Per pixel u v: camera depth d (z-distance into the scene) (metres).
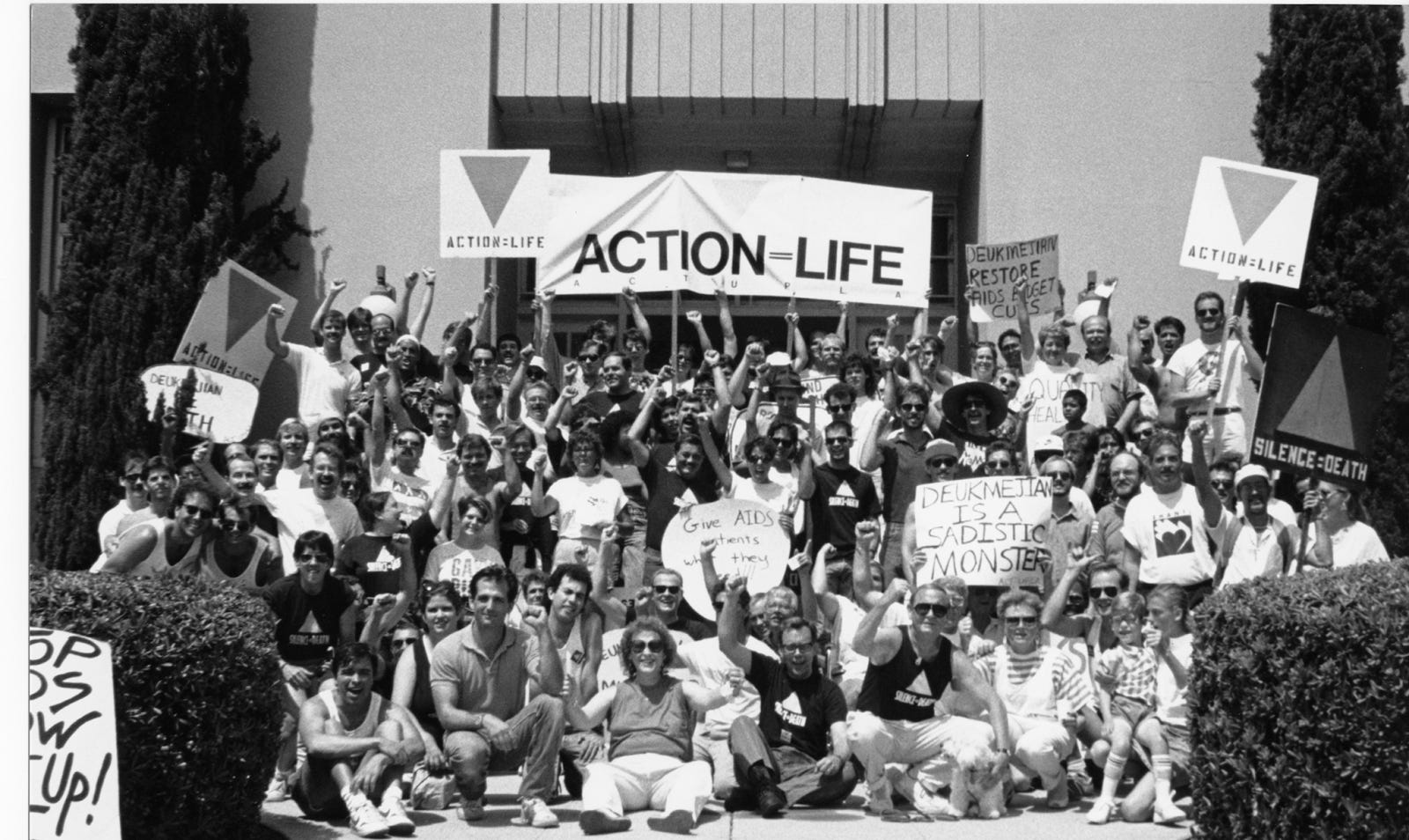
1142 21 14.88
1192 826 7.44
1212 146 14.76
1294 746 6.68
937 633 8.29
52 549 12.88
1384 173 13.37
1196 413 12.23
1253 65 14.80
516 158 12.67
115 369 13.03
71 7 14.61
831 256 13.08
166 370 11.51
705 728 9.06
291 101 14.73
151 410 12.48
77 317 13.20
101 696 6.63
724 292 13.05
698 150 16.08
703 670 9.13
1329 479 8.91
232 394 11.51
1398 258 13.25
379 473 11.33
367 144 14.73
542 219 12.67
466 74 14.77
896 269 13.11
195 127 13.66
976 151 15.30
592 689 8.80
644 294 16.44
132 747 6.82
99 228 13.27
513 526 10.57
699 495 10.77
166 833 6.99
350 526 10.14
